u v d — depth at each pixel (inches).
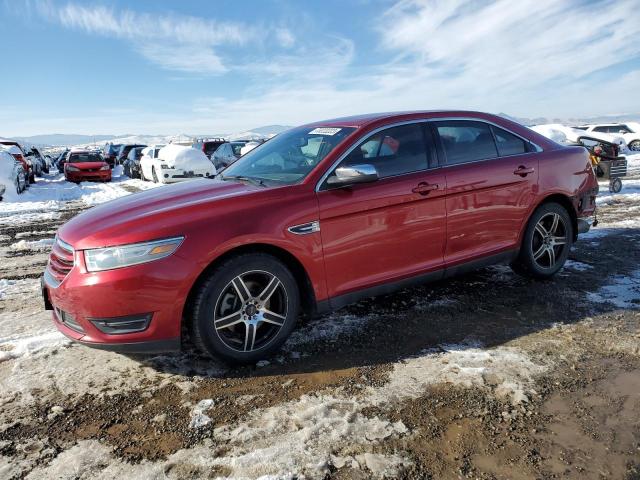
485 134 157.4
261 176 138.6
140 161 784.9
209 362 119.7
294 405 99.1
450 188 142.0
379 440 87.1
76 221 122.0
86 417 96.9
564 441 86.0
